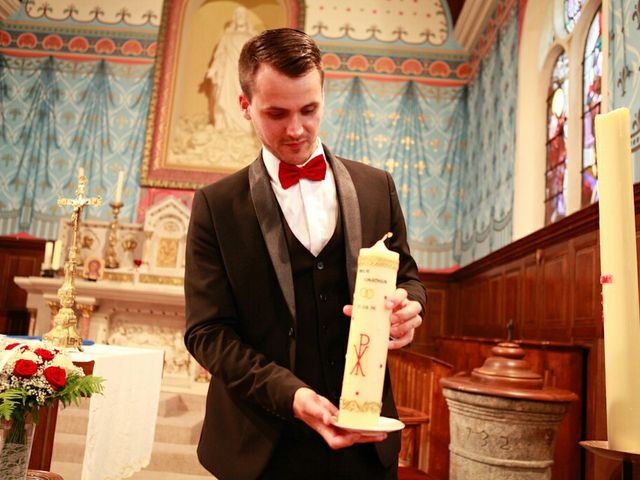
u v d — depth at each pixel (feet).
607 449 4.33
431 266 27.17
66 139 28.32
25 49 29.09
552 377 12.25
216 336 4.21
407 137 28.19
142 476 15.17
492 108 24.12
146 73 29.01
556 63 20.02
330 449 4.21
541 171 20.24
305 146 4.28
